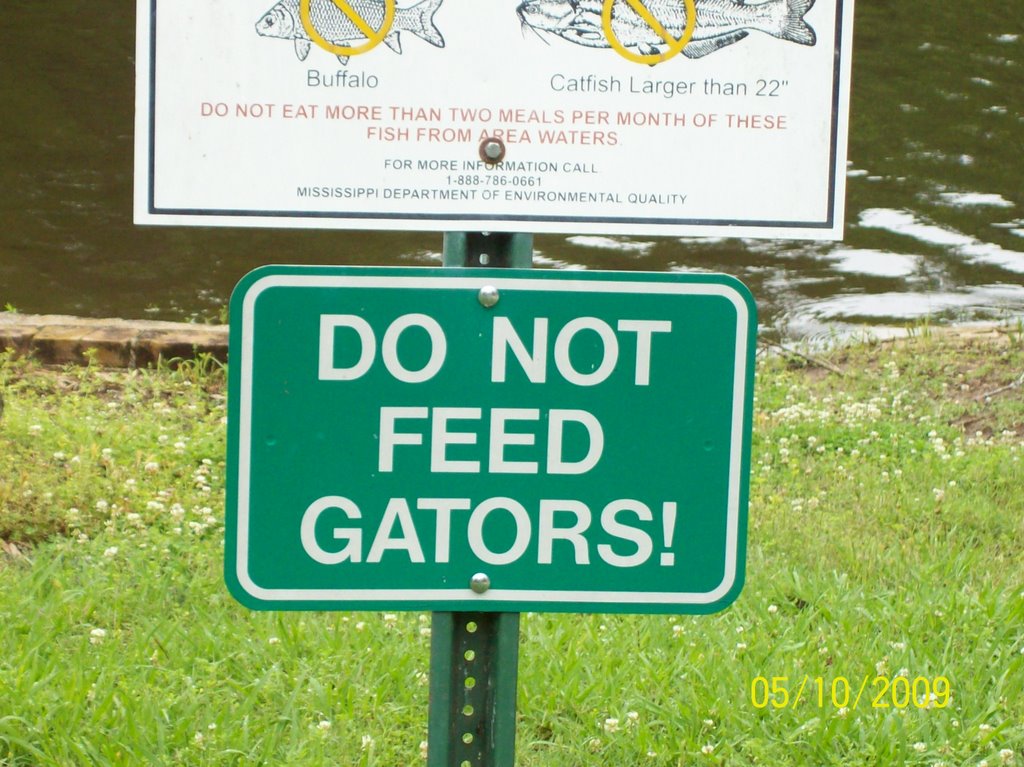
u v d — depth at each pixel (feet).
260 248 35.35
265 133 6.69
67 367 23.06
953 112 50.72
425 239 36.55
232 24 6.65
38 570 14.69
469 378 6.43
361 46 6.66
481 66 6.68
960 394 23.72
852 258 34.86
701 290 6.47
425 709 11.85
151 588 14.37
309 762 10.55
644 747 11.21
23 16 60.70
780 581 14.97
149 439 19.34
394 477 6.43
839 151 6.81
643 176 6.77
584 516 6.51
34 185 40.04
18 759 10.77
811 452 20.79
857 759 11.00
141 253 34.60
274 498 6.39
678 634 13.37
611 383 6.48
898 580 15.39
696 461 6.53
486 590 6.50
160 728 10.93
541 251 34.88
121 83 51.90
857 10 66.54
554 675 12.39
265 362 6.35
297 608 6.42
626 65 6.72
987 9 67.92
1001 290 32.37
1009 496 18.80
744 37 6.75
